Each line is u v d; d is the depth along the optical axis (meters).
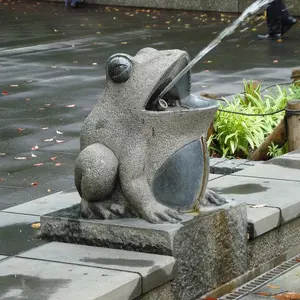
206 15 31.47
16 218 8.53
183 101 7.70
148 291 6.75
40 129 14.08
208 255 7.41
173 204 7.42
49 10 34.50
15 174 11.45
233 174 10.04
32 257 7.18
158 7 33.75
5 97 16.94
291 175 9.88
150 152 7.29
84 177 7.30
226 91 16.86
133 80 7.21
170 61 7.27
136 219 7.34
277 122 12.80
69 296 6.25
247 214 8.21
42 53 23.11
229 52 22.53
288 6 29.66
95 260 7.00
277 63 20.52
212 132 12.26
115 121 7.29
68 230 7.53
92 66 20.78
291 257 8.68
